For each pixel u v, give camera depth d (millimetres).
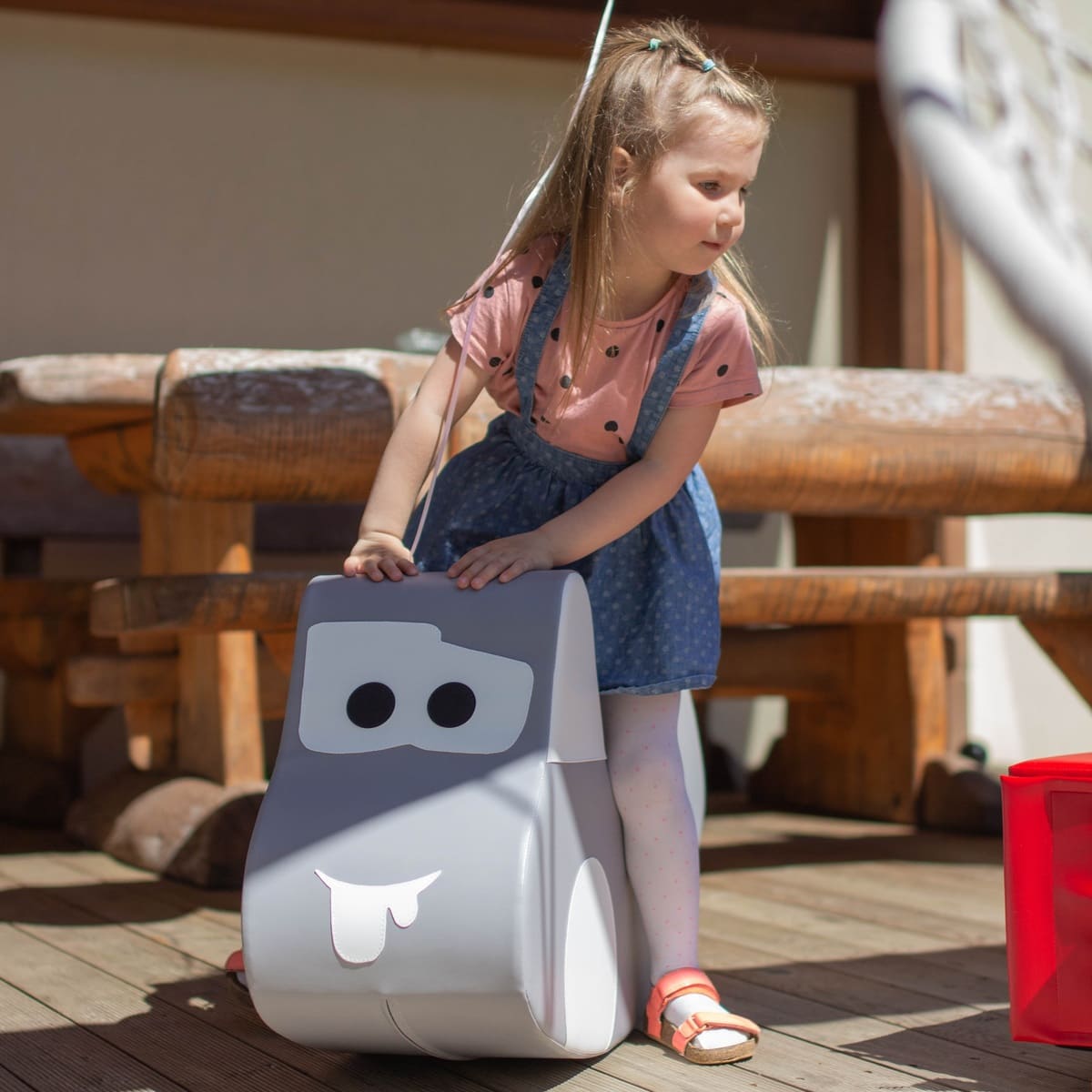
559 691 1671
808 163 5309
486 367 1899
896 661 3906
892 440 3094
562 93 5117
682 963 1859
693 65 1808
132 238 4602
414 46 4891
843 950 2436
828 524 4207
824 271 5324
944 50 765
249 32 4719
